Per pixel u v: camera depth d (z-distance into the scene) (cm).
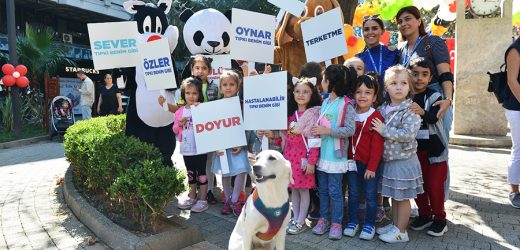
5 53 1433
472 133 948
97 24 467
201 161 485
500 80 484
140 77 507
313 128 392
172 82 466
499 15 933
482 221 436
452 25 1573
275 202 296
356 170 394
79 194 484
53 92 1248
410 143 365
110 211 428
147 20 530
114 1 1945
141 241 345
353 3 753
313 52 476
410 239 390
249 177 562
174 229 377
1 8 1582
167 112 514
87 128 565
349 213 409
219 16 616
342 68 391
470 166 702
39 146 1035
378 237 395
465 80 943
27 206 495
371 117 384
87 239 388
